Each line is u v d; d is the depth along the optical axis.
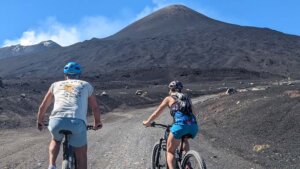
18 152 15.73
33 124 33.38
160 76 143.00
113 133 22.78
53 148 7.18
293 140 17.39
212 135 20.66
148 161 12.82
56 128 7.02
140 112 48.34
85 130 7.20
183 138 8.20
